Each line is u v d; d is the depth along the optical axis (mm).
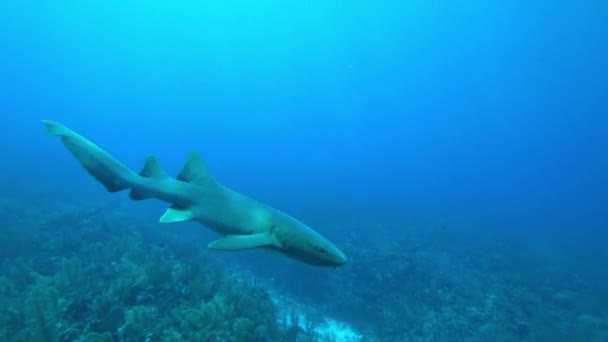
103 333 7820
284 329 11219
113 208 26938
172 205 3838
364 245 23172
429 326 14773
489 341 13758
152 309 8906
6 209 21031
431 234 29078
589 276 25234
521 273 22547
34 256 13531
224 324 8961
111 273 11641
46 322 7590
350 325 15969
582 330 15484
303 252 3080
